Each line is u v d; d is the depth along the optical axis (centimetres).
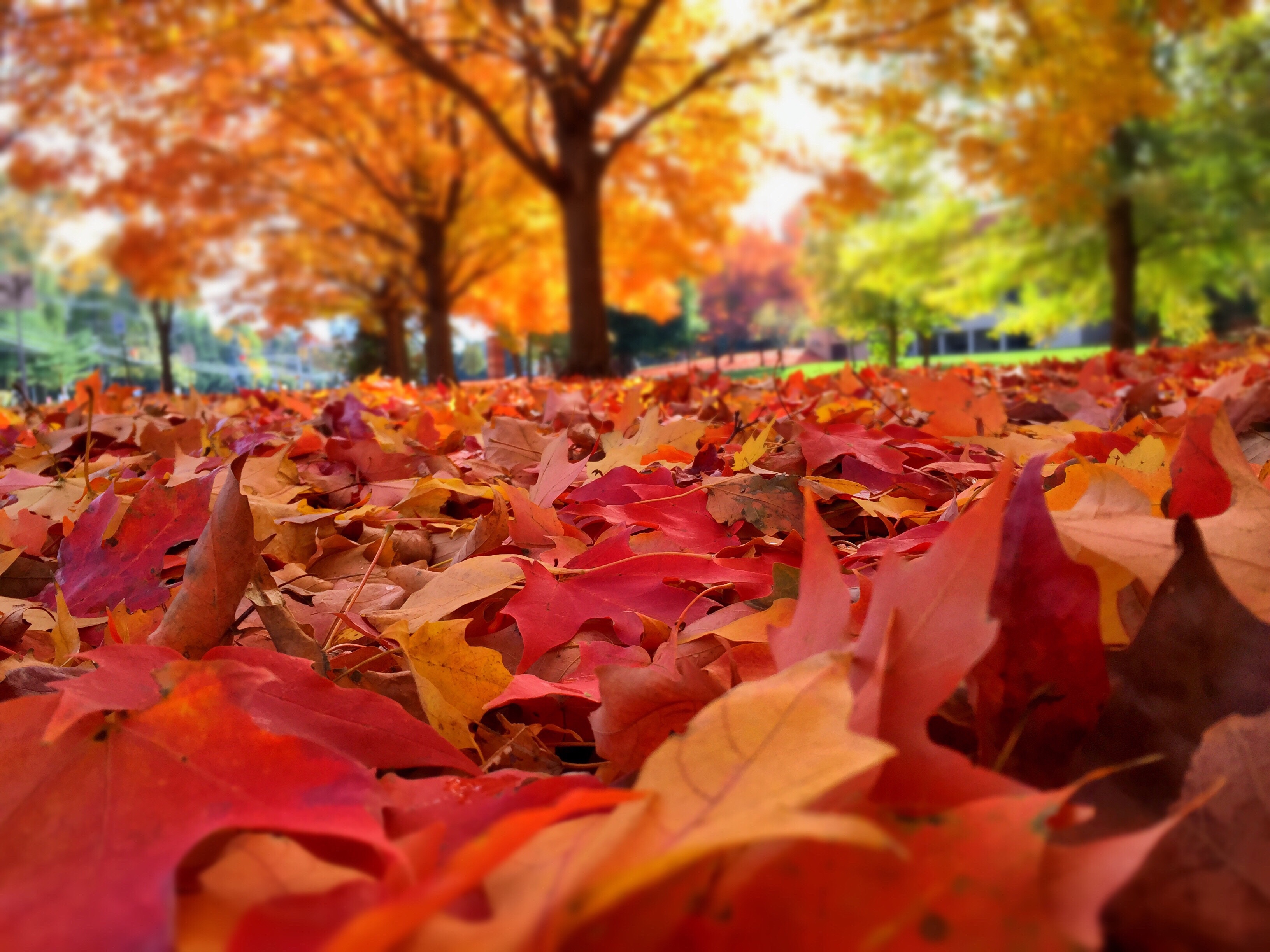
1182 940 23
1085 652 34
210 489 58
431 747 37
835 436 84
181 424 127
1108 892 20
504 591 58
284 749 30
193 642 44
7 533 66
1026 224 1148
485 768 39
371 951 18
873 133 1132
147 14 572
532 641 50
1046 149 733
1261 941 23
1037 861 21
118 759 30
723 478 75
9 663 44
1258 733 28
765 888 22
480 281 1011
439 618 52
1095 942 19
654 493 73
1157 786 31
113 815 28
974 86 691
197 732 31
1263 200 1043
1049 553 35
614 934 21
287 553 66
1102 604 39
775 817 21
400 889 23
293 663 39
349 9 554
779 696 29
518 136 824
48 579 60
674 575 56
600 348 615
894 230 1216
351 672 45
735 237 872
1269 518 39
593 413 157
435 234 880
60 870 26
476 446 119
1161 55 1081
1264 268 1101
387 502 85
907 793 28
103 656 37
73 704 30
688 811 24
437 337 892
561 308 1047
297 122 770
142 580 56
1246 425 86
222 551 45
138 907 23
